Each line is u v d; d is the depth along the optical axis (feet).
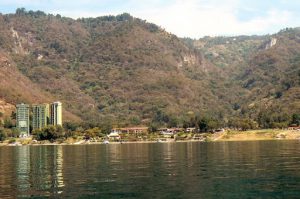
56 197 261.03
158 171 368.07
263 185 284.00
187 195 257.55
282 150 589.73
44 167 435.12
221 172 349.82
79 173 370.12
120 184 300.81
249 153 546.26
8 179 341.82
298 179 304.09
